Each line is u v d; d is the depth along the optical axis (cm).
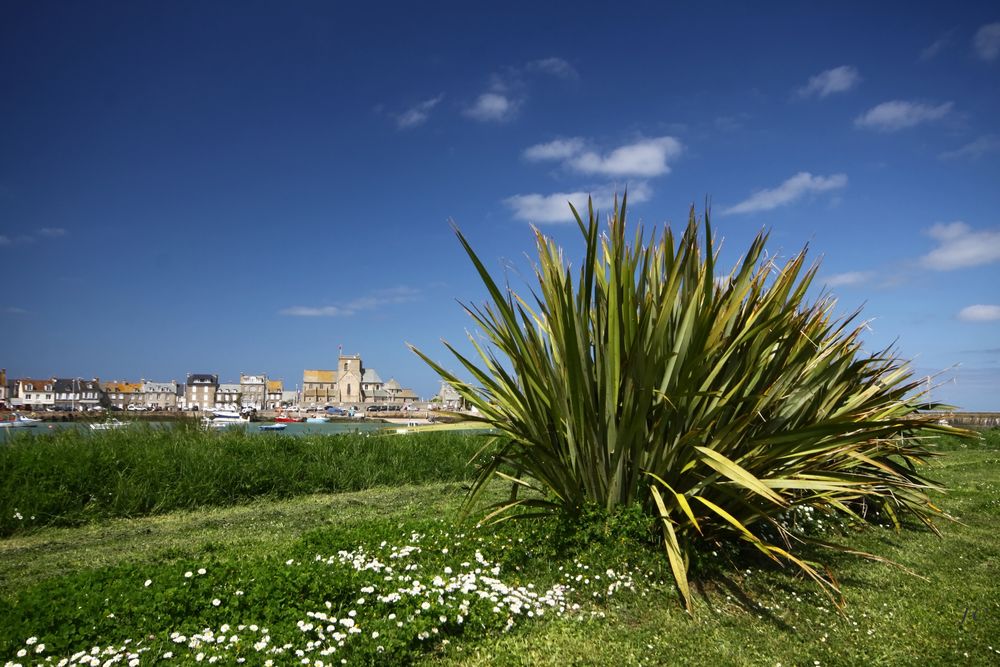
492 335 690
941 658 431
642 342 573
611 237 641
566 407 608
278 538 740
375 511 939
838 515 839
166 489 962
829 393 685
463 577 518
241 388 15738
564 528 600
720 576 573
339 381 13775
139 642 388
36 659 367
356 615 435
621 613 491
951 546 730
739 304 560
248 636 395
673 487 595
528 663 400
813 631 474
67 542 739
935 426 611
